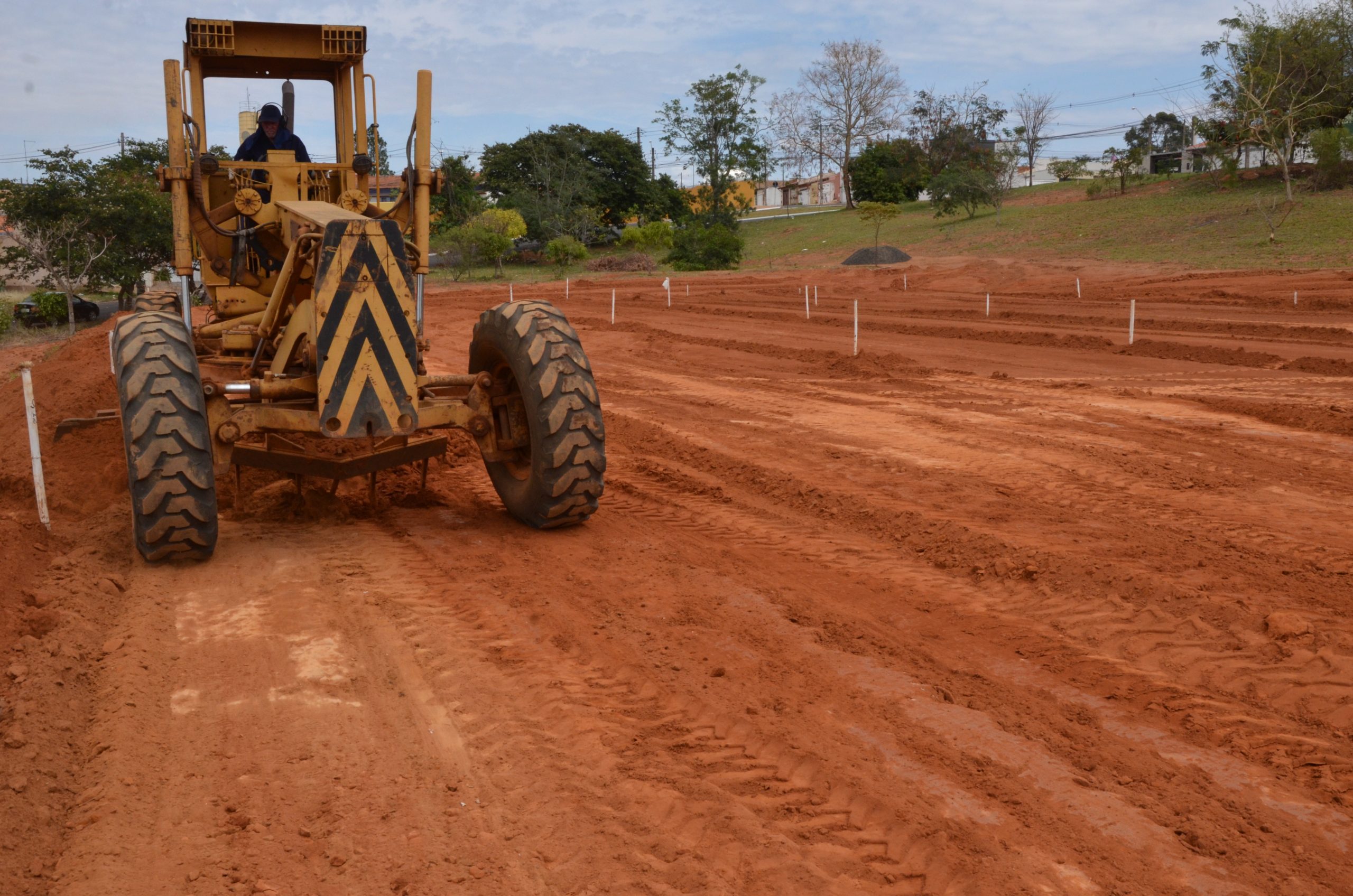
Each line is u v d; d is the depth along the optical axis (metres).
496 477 7.38
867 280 42.12
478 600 5.63
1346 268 33.16
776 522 7.36
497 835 3.41
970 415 11.88
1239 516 7.47
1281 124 49.53
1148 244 45.25
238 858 3.27
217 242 7.77
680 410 12.49
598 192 79.75
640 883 3.17
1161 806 3.62
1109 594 5.68
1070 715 4.32
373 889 3.13
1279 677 4.64
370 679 4.60
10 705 4.19
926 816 3.54
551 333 6.76
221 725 4.15
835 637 5.14
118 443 9.09
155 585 5.79
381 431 6.24
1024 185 93.12
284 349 6.71
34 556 6.03
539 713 4.28
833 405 12.74
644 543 6.79
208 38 7.45
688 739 4.07
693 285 42.22
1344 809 3.60
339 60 7.91
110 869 3.20
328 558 6.32
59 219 37.59
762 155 81.56
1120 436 10.52
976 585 5.96
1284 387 13.71
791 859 3.29
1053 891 3.15
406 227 7.28
